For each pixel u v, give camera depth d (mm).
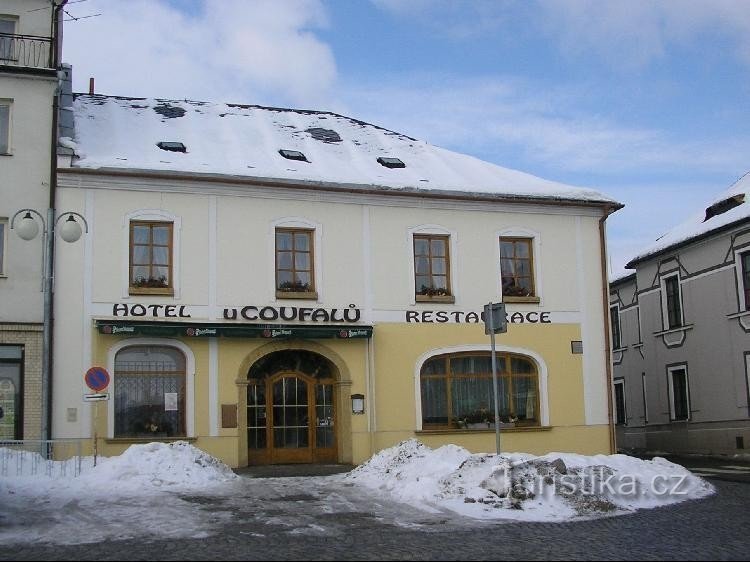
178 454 17375
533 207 24750
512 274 24438
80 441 17719
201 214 21688
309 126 27375
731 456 28375
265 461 21844
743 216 27812
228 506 13922
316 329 21891
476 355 23844
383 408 22609
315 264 22531
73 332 20281
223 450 21062
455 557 9719
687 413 31016
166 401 20922
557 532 11516
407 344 23062
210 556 9836
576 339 24594
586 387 24484
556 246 24828
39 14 21875
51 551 10242
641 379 34750
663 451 32375
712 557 9773
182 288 21266
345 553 10000
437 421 23297
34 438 19750
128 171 20906
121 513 13156
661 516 13016
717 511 13586
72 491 15375
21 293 20125
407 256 23375
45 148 20766
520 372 24188
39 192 20594
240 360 21516
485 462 14883
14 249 20234
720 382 29094
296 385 22406
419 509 13516
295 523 12281
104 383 17547
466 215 24125
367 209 23219
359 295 22781
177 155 22516
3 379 19859
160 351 21047
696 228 30703
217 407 21172
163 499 14617
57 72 20953
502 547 10367
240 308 21641
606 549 10242
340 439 22344
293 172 22594
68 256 20469
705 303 30016
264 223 22188
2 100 20812
